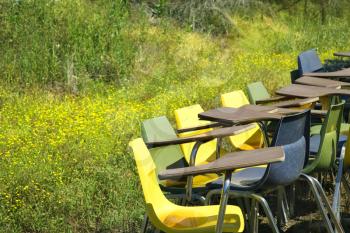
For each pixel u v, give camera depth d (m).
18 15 14.67
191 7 21.80
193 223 5.39
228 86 13.68
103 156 8.45
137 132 9.57
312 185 5.93
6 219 6.71
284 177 5.47
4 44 13.99
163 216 5.55
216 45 19.89
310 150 7.04
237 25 22.11
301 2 25.52
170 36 18.11
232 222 5.32
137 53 15.84
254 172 6.28
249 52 19.36
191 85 13.66
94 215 7.08
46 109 11.16
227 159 4.96
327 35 22.25
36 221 6.81
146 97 13.28
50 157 8.07
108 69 14.73
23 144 8.72
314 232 7.00
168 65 15.82
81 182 7.46
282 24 23.81
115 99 12.54
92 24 15.46
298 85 8.55
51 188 7.32
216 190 5.76
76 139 8.95
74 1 16.25
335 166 7.08
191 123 7.43
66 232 6.82
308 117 6.06
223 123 6.57
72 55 14.23
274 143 5.54
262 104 8.37
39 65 13.48
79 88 13.68
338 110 6.50
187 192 6.06
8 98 11.98
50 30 14.72
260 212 7.52
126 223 7.04
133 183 7.68
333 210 6.44
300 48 21.03
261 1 24.75
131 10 19.02
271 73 14.99
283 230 7.05
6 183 7.36
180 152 7.05
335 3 25.67
